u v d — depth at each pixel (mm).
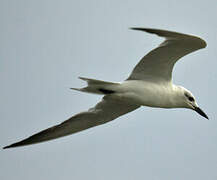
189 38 14492
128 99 16094
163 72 16000
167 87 16203
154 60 15672
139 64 15914
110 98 16125
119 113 17266
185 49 15023
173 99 16359
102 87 15867
